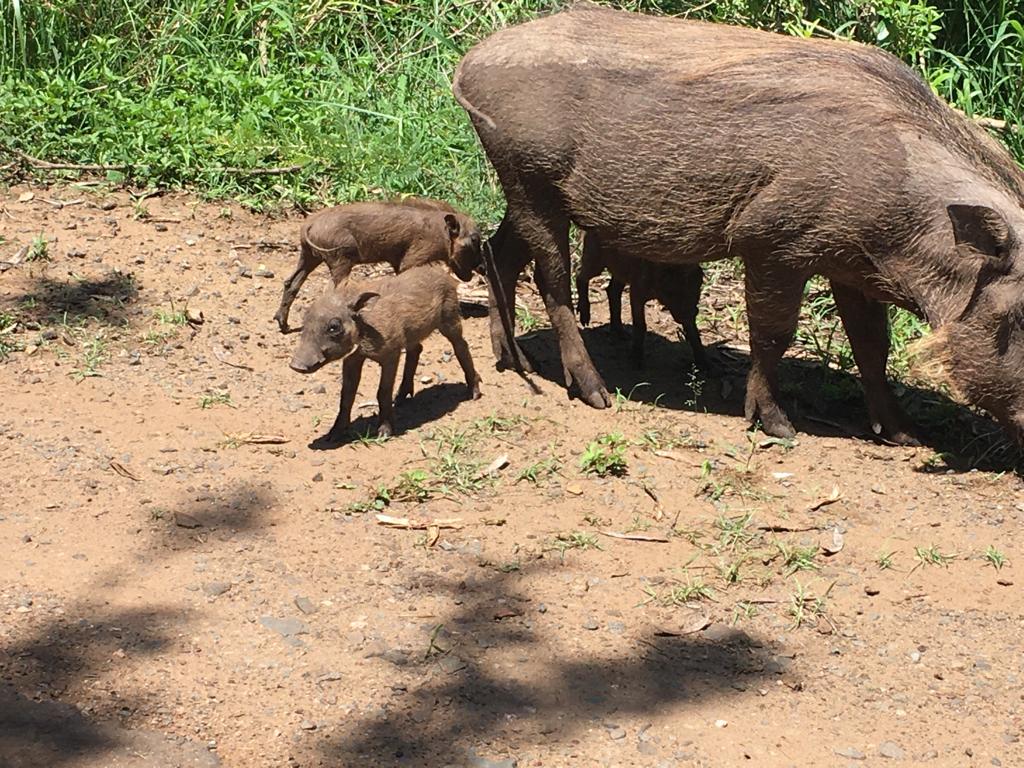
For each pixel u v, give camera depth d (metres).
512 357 2.62
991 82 3.66
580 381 2.53
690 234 2.41
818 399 2.66
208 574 1.95
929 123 2.35
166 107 3.47
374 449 2.31
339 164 3.42
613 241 2.49
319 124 3.50
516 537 2.08
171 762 1.59
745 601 1.97
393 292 2.31
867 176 2.28
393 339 2.29
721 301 3.06
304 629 1.84
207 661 1.77
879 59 2.42
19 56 3.72
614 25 2.47
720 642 1.88
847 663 1.85
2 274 2.83
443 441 2.34
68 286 2.81
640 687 1.77
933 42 3.81
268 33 3.87
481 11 3.83
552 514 2.15
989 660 1.88
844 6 3.59
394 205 2.65
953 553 2.13
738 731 1.71
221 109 3.60
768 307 2.41
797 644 1.89
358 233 2.59
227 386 2.50
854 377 2.74
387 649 1.81
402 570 1.99
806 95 2.31
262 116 3.52
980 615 1.97
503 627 1.87
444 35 3.81
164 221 3.15
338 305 2.22
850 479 2.33
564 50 2.41
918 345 2.35
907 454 2.45
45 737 1.61
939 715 1.76
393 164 3.41
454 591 1.95
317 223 2.57
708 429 2.48
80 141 3.36
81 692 1.69
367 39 3.89
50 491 2.12
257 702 1.70
